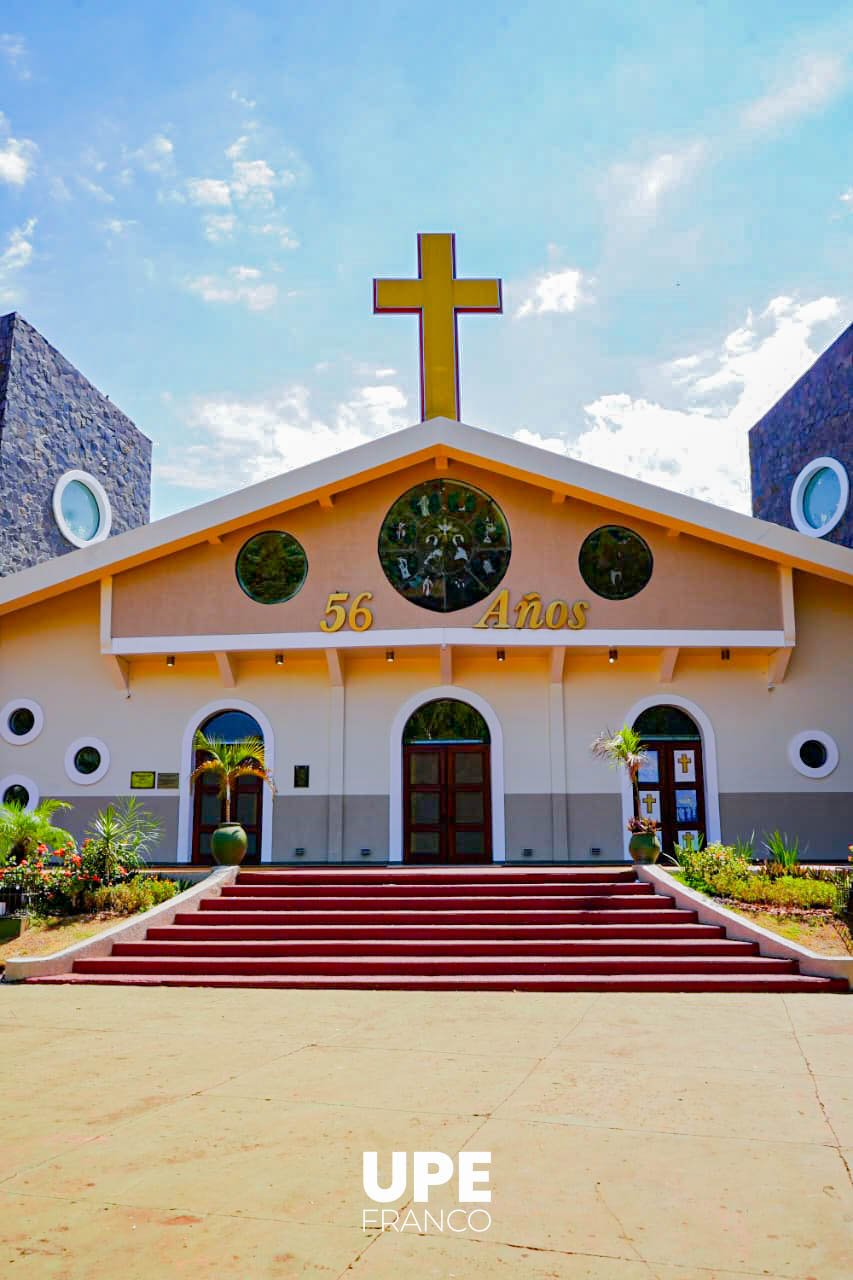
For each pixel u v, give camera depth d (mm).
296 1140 6293
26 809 19750
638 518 19078
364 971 12703
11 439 24469
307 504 19469
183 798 19766
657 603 19031
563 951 13195
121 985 12453
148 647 19297
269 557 19422
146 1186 5520
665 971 12484
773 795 19422
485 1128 6539
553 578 19141
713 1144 6219
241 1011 10789
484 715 19734
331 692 19938
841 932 13250
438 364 19891
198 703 20078
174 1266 4555
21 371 25172
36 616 20594
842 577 18531
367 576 19234
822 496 26188
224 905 14969
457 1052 8773
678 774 19672
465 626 18969
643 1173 5711
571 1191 5441
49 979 12602
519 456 18578
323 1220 5062
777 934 13172
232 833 16516
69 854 15898
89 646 20422
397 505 19453
